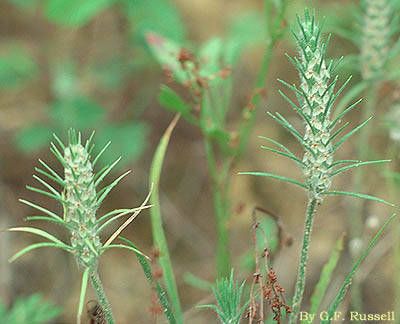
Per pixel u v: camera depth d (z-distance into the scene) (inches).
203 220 213.9
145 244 207.2
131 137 202.2
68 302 189.3
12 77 213.3
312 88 81.0
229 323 92.3
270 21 151.0
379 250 170.6
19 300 154.2
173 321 96.0
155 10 200.4
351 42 205.8
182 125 225.0
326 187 84.3
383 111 195.9
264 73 153.6
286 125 83.7
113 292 194.2
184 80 154.6
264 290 97.6
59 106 203.9
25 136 202.8
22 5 217.5
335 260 110.1
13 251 193.6
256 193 211.6
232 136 153.3
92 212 80.6
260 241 152.3
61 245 80.4
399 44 139.9
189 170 220.2
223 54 173.6
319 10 205.2
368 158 187.8
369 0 136.5
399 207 151.5
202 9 241.1
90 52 229.9
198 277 201.3
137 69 222.1
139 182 214.8
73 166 78.6
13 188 207.3
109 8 231.5
